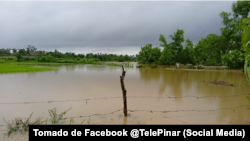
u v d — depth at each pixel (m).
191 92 10.98
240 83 14.84
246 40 6.09
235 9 27.98
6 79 16.17
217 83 14.52
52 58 64.00
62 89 11.71
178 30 39.06
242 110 7.33
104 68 34.03
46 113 6.91
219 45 30.83
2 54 88.25
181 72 25.66
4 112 7.02
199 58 42.50
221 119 6.32
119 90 11.56
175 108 7.57
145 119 6.29
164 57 40.62
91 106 7.84
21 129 5.41
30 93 10.43
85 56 95.69
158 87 12.80
